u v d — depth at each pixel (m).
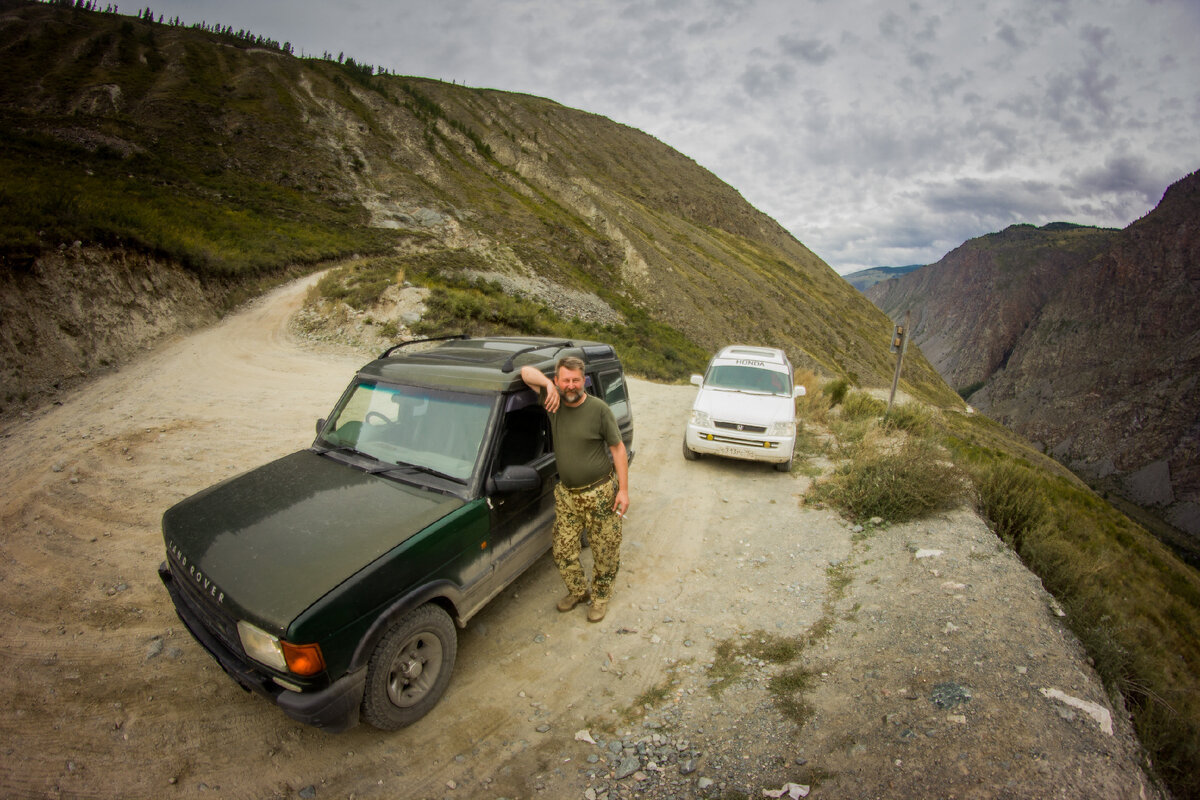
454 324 19.78
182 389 11.37
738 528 5.97
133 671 3.46
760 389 8.42
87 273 15.77
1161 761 3.27
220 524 3.08
